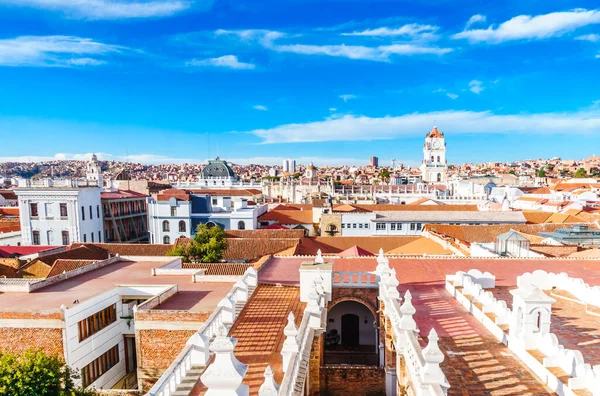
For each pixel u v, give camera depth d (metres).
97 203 70.31
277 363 15.52
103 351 28.14
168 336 25.31
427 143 175.62
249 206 78.75
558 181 141.88
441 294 22.81
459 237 52.59
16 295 29.50
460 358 14.48
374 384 20.94
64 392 17.30
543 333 13.87
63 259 41.66
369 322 30.06
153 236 72.12
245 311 21.39
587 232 41.06
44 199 64.56
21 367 16.84
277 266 32.41
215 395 9.27
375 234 71.25
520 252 34.84
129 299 30.83
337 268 29.67
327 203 85.44
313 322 17.06
